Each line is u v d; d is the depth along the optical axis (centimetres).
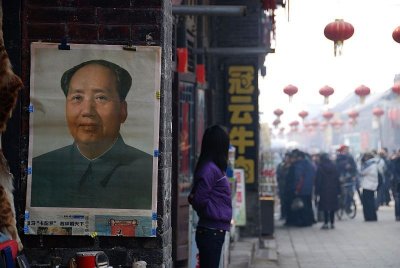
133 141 883
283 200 3247
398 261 1850
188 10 1316
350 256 1956
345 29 1445
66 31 887
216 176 1002
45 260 883
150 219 881
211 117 2059
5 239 707
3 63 768
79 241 886
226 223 1005
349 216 3309
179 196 1491
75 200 882
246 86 2223
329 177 2764
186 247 1505
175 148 1494
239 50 1975
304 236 2514
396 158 3191
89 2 887
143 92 882
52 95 884
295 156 2914
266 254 1969
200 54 1980
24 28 888
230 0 2280
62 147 884
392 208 3931
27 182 880
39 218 881
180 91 1556
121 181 883
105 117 882
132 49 881
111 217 881
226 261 1294
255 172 2222
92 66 883
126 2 885
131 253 884
